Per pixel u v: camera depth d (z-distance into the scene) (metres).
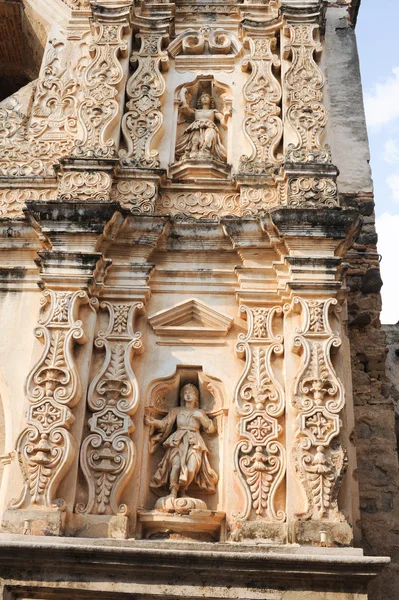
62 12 13.84
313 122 11.70
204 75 12.83
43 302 10.07
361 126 13.70
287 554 8.11
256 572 8.15
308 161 11.16
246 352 9.90
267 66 12.60
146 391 9.84
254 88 12.36
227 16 13.56
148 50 12.83
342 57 14.48
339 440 9.05
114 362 9.84
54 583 8.20
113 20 12.92
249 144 11.81
